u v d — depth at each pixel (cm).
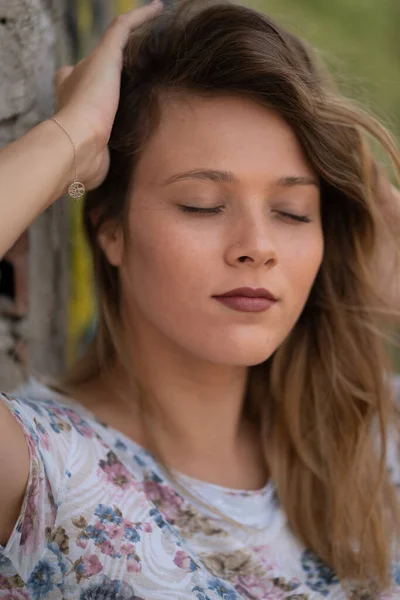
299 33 215
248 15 176
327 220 204
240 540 182
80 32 250
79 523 163
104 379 192
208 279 170
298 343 208
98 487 168
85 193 192
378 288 214
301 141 178
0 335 215
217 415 191
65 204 235
